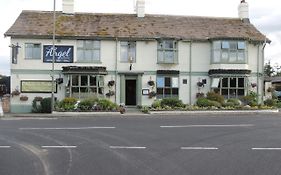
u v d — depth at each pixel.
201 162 10.90
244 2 36.91
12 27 31.77
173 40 33.09
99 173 9.56
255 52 34.41
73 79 31.52
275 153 12.35
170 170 9.90
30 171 9.80
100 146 13.65
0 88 43.94
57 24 32.84
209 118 24.88
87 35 31.97
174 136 16.16
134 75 32.81
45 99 30.80
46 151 12.70
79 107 28.64
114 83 32.25
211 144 14.12
